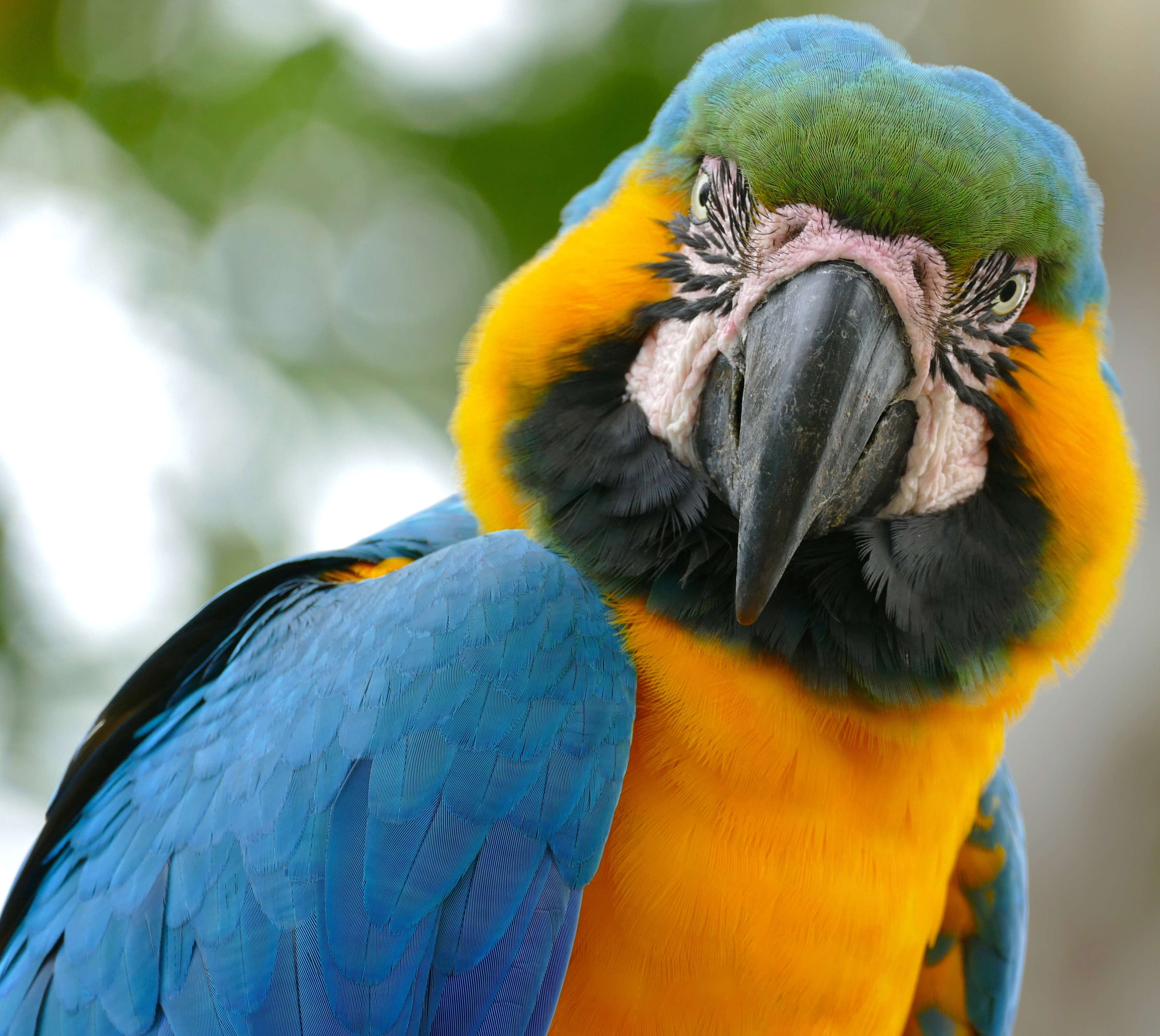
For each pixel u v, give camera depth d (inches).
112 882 253.4
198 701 274.1
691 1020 231.9
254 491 539.8
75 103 558.3
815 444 242.5
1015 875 307.0
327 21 546.6
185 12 558.3
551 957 221.1
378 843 224.1
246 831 235.5
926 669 250.5
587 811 225.8
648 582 250.1
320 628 257.6
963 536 257.8
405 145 535.5
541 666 232.4
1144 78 482.3
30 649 525.7
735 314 255.4
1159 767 432.1
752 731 236.1
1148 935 426.6
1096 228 275.0
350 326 553.9
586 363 265.1
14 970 267.4
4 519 534.0
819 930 233.3
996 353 260.2
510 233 536.1
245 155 549.0
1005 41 503.5
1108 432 269.4
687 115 273.4
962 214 247.4
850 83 254.4
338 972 221.6
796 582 251.4
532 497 263.6
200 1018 229.3
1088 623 270.4
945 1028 315.9
